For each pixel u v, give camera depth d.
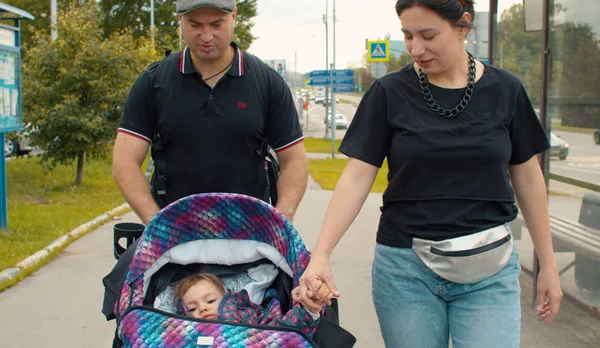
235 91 3.13
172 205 2.86
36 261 7.04
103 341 4.97
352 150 2.70
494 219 2.60
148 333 2.44
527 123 2.70
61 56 12.34
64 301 5.87
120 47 12.71
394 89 2.65
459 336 2.63
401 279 2.68
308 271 2.49
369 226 9.52
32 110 12.34
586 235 4.89
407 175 2.62
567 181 5.18
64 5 31.75
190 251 3.00
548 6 5.37
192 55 3.13
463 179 2.57
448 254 2.55
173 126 3.11
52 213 9.96
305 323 2.52
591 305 4.82
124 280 2.79
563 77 5.24
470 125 2.56
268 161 3.36
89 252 7.68
